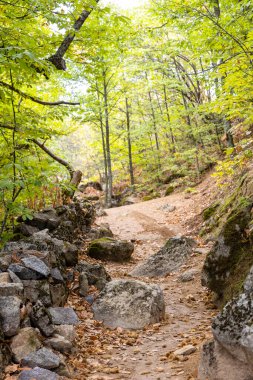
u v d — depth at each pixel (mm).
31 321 4496
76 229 10992
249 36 6383
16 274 5105
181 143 25453
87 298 6508
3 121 7109
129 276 9266
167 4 9602
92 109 18156
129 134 26906
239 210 6727
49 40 7391
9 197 7281
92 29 8414
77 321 5395
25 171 6570
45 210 9492
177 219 15586
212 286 6500
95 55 8984
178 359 4348
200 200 16719
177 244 9938
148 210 18406
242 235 6348
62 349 4355
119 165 34281
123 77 21469
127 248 10648
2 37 5406
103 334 5359
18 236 7957
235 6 7715
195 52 9492
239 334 3322
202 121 21922
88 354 4625
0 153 6898
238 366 3340
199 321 5895
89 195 28906
